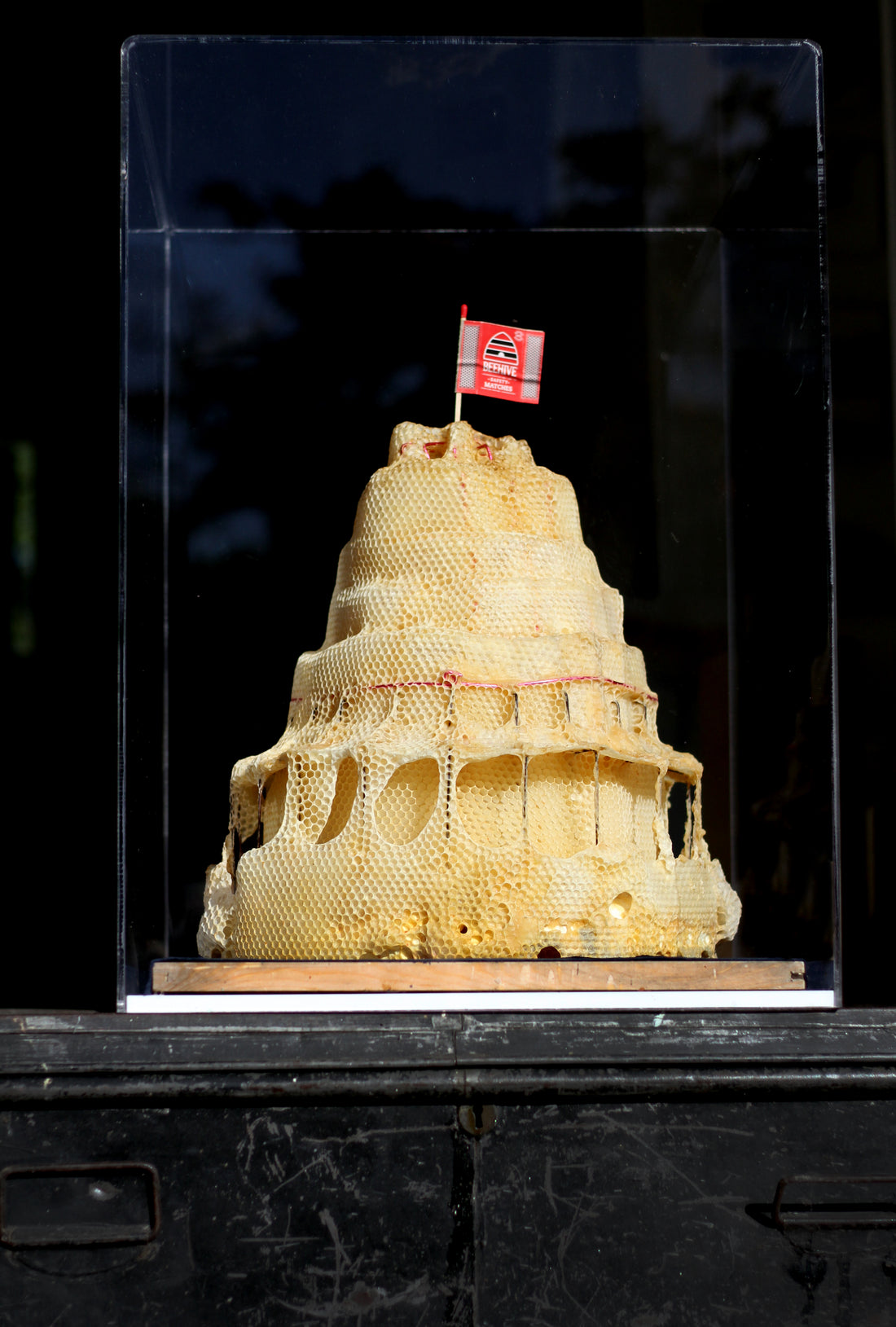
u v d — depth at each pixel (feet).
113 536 9.18
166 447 7.29
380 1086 4.91
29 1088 4.84
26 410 9.19
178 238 7.47
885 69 8.34
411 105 6.83
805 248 6.63
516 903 5.59
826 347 6.42
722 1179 5.04
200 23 8.44
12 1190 4.85
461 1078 4.94
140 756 6.46
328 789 5.88
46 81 8.69
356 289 7.55
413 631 5.97
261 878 5.91
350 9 8.40
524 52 6.43
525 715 5.82
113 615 9.15
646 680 7.29
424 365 7.54
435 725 5.78
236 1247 4.88
